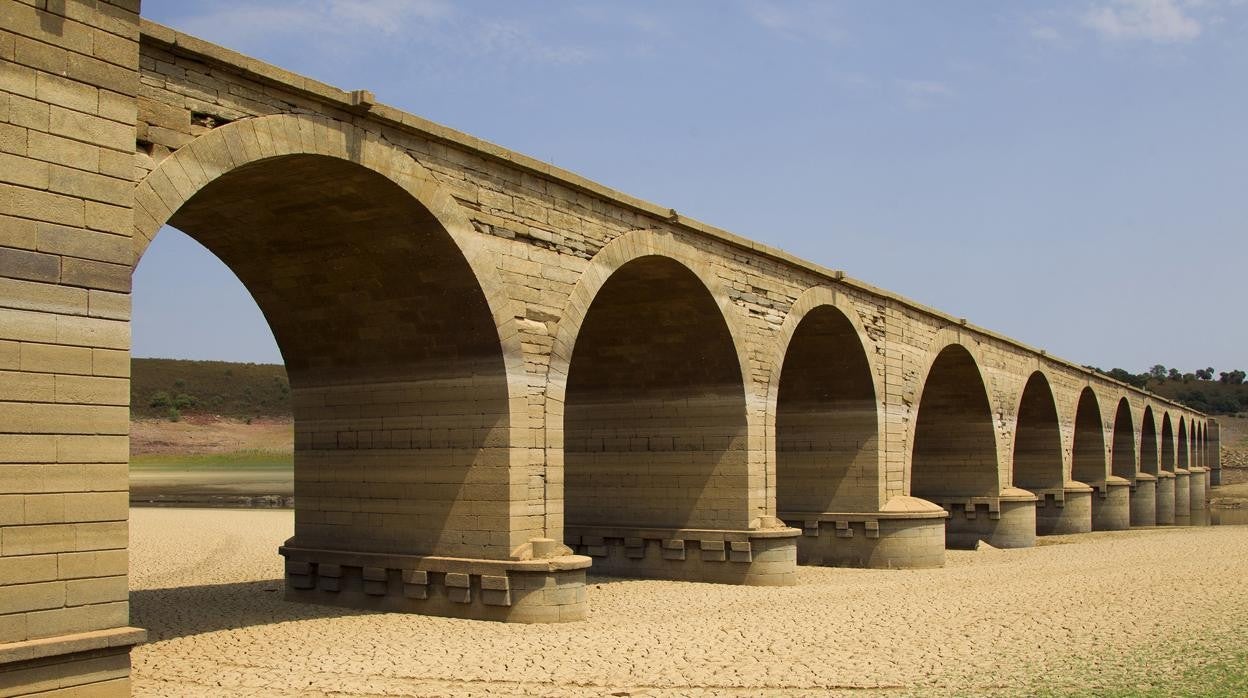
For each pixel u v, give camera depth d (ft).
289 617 70.23
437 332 69.31
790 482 114.83
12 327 40.88
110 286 43.93
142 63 48.73
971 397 139.85
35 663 40.50
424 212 62.69
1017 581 95.14
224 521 166.30
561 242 72.64
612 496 97.40
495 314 66.85
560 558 68.95
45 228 42.01
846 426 112.68
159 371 467.11
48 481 41.60
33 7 42.09
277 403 456.45
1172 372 625.00
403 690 50.70
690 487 93.86
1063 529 165.48
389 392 73.00
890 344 115.34
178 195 49.32
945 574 102.73
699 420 93.81
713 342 90.89
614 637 63.87
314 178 59.72
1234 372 597.11
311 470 77.00
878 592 87.15
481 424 68.74
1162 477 237.04
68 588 41.93
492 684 52.08
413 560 70.49
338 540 75.36
